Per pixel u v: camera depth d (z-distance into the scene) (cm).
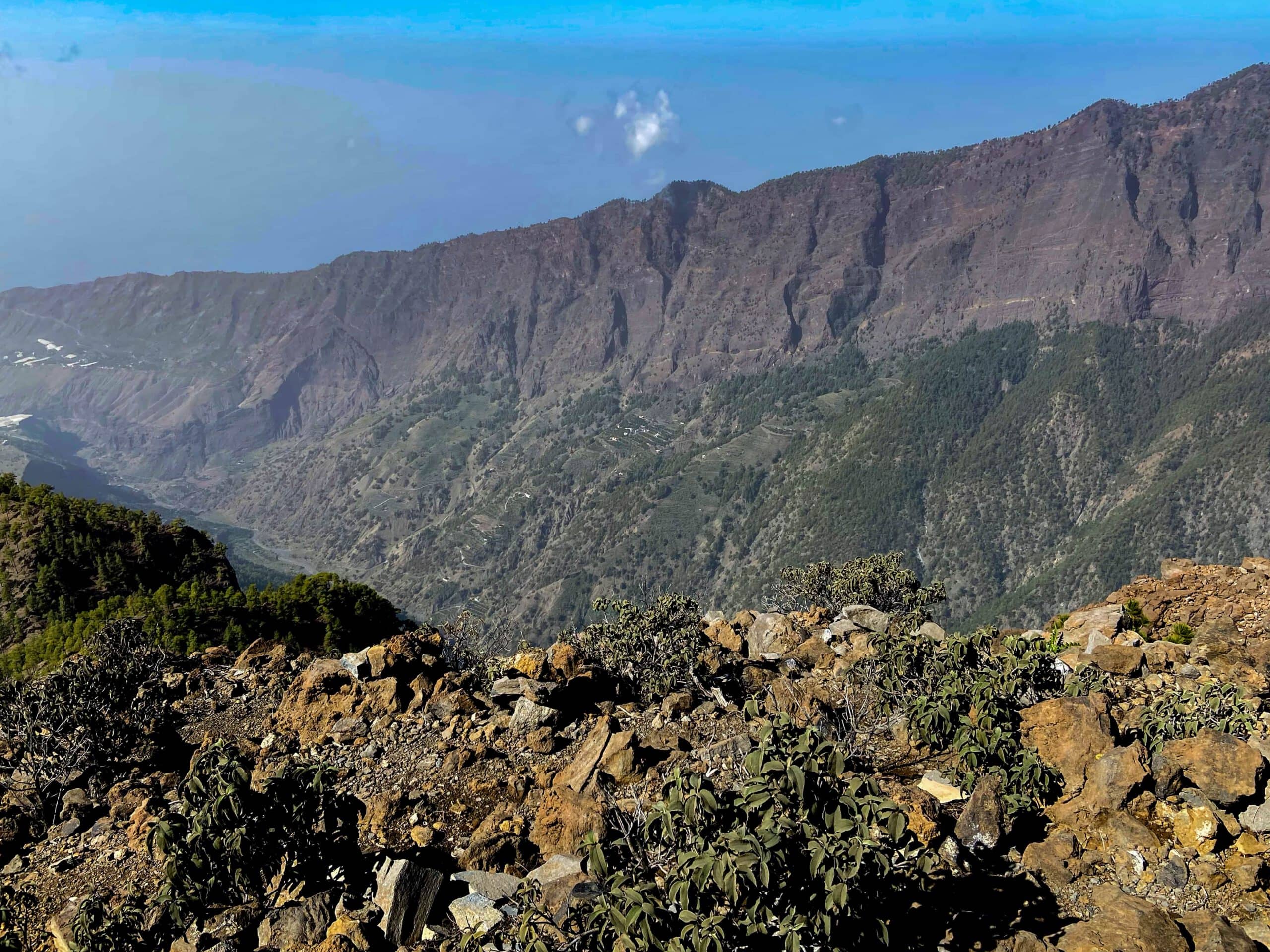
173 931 921
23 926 1030
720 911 742
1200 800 1009
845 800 821
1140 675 1559
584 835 1019
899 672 1412
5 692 1543
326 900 921
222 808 922
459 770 1312
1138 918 841
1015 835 1020
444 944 875
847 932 740
